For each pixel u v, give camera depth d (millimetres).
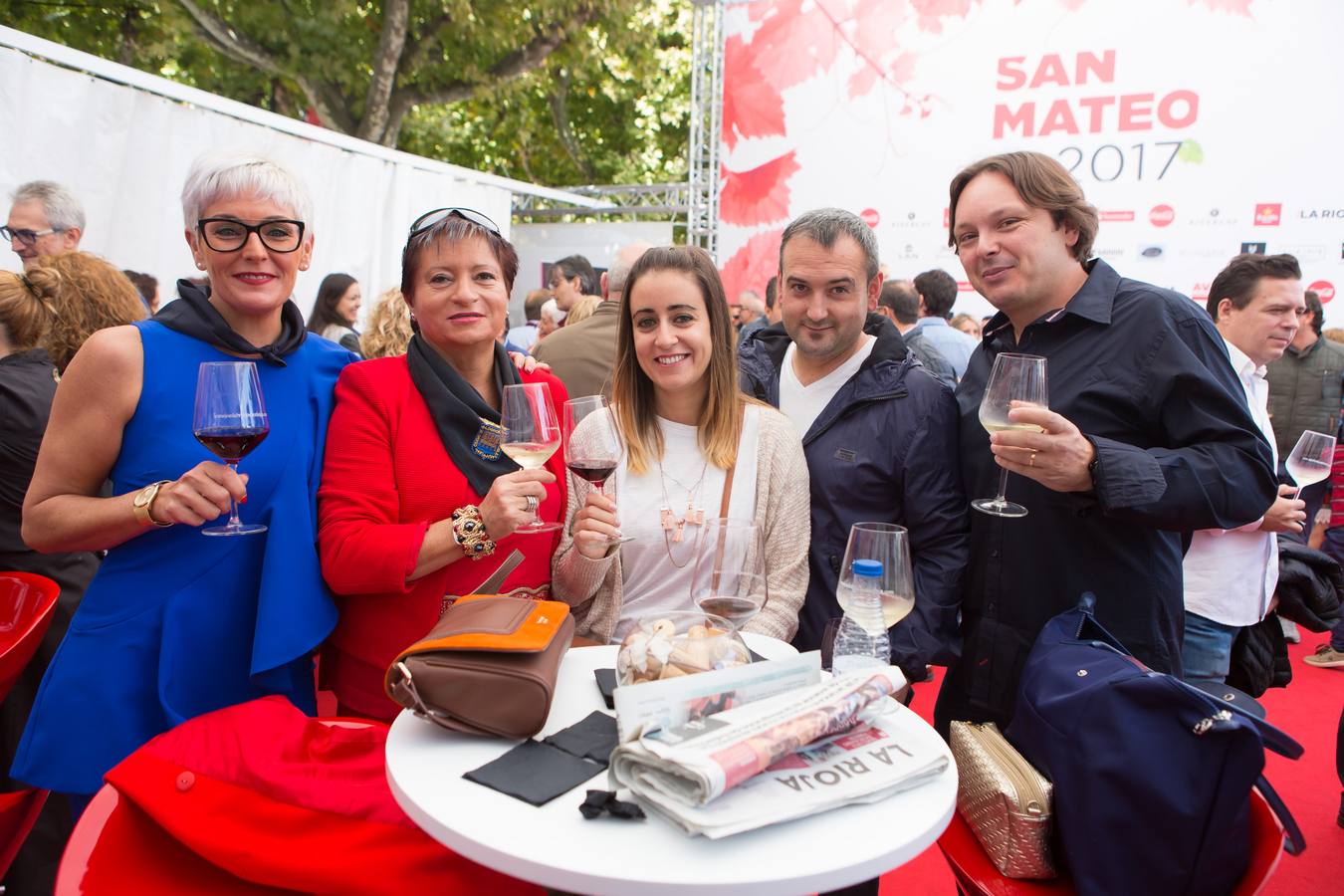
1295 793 3305
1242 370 2818
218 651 1792
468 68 11070
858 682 1379
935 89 6586
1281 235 5852
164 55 10961
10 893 2273
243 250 1755
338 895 1318
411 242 1967
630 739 1206
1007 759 1714
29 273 2682
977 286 2098
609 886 1033
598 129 16391
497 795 1223
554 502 2072
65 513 1658
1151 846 1498
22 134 4129
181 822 1348
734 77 7148
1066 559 1985
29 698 2496
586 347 3875
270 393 1859
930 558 2246
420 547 1749
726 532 1555
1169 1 5938
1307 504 5375
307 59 10484
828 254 2191
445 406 1922
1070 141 6270
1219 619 2512
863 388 2303
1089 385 1953
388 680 1392
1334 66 5617
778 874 1042
